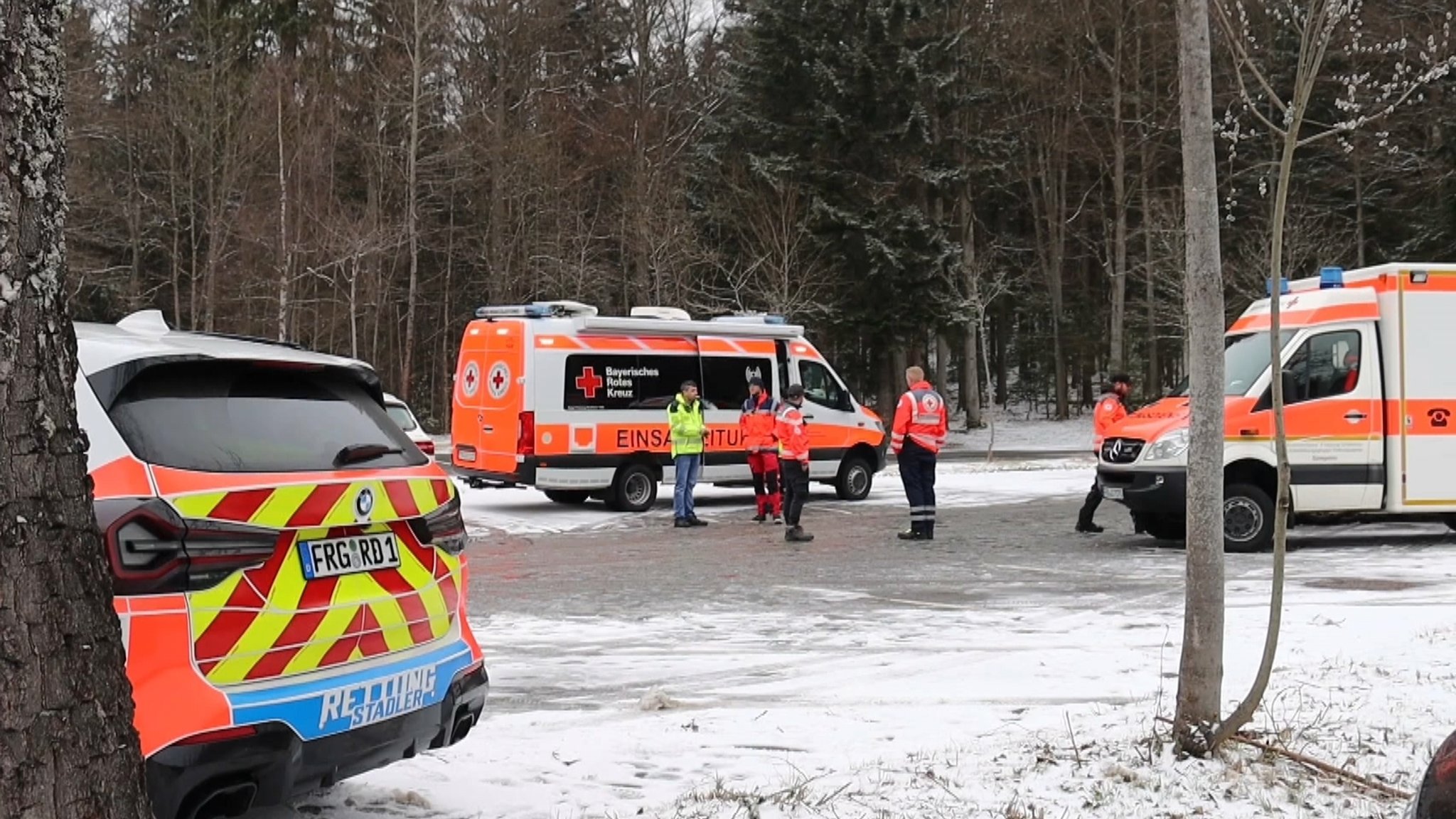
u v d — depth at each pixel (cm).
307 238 3600
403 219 4125
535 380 1811
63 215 288
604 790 528
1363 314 1350
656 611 1052
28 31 279
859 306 3850
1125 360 4466
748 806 482
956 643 894
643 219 3831
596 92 4616
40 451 276
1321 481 1339
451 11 4019
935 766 540
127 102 3791
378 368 4541
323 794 517
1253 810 471
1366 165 3838
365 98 3994
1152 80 4266
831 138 3844
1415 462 1338
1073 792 494
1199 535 527
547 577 1248
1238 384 1364
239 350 444
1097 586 1163
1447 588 1098
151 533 374
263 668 394
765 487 1786
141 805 289
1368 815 467
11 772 265
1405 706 623
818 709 682
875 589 1164
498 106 4144
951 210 4497
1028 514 1839
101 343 418
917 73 3788
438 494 474
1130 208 4431
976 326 4112
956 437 4366
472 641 488
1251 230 3975
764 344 2003
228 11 3616
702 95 4391
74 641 277
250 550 393
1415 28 2344
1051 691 724
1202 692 528
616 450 1866
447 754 584
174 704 371
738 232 4078
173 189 3766
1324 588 1108
